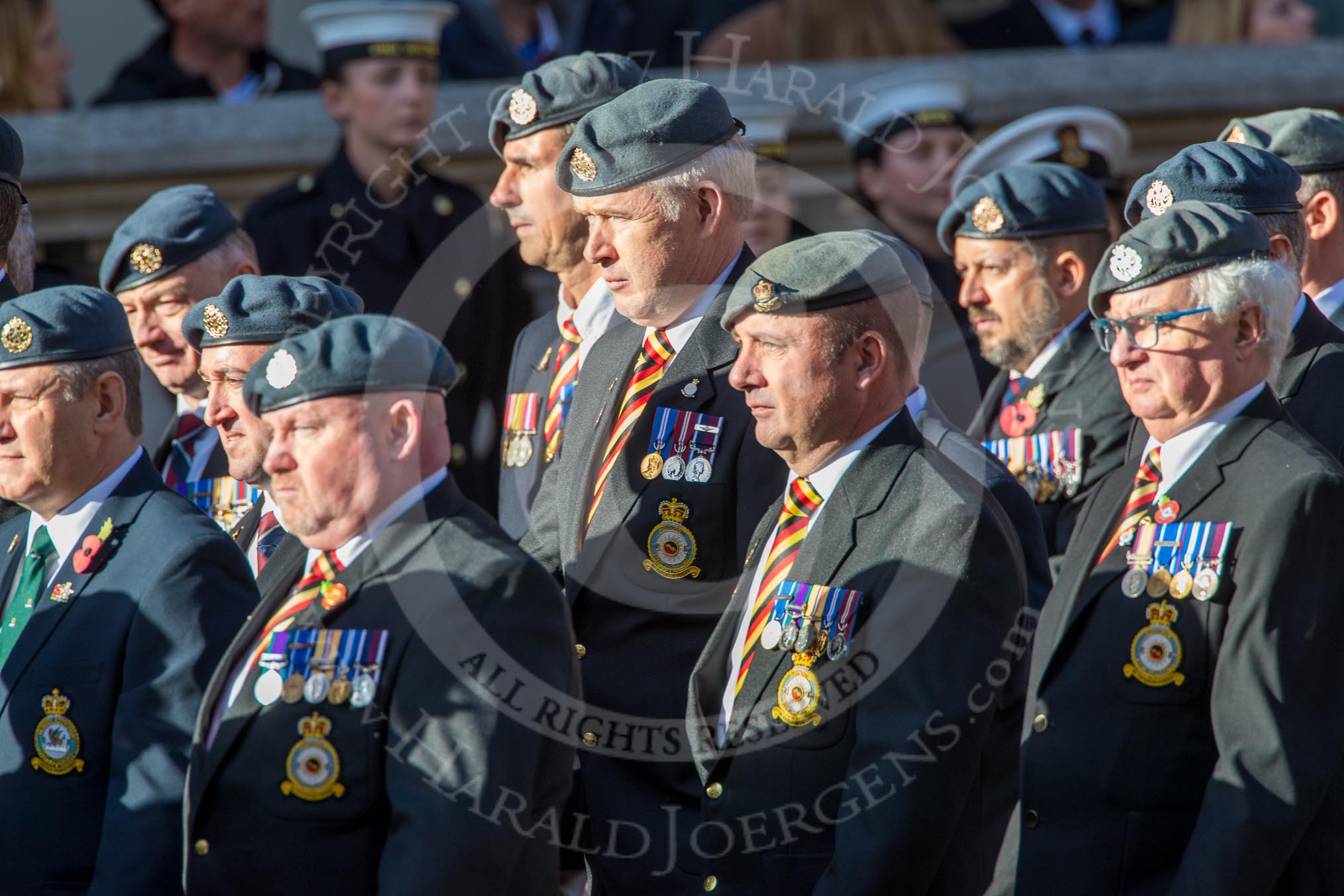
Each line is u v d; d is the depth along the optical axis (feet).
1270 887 38.45
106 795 44.68
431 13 73.77
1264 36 102.32
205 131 92.58
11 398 46.16
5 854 44.80
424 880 37.55
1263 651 38.55
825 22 93.35
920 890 40.55
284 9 106.52
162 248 59.52
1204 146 48.01
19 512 52.49
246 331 49.08
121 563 45.85
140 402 48.52
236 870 40.04
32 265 59.47
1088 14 103.91
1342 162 52.13
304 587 41.22
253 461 49.90
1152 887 40.11
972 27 101.96
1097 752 40.83
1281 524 39.04
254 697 40.40
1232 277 40.63
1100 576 41.78
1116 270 41.68
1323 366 47.96
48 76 96.68
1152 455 42.70
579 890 56.08
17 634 46.47
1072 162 73.56
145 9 108.47
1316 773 38.11
